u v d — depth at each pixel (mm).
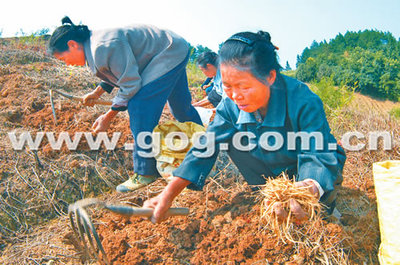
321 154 2049
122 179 3531
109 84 3562
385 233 2318
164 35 3062
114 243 2688
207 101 4379
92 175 3453
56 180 3336
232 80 1830
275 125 2205
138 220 2957
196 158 2318
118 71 2902
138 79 2926
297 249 2502
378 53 54438
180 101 3523
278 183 1942
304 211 1899
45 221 3096
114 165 3598
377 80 51469
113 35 2836
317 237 2545
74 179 3383
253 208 2834
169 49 3018
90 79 5180
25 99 4254
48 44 2924
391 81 50781
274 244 2545
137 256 2594
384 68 52000
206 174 2381
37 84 4609
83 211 2002
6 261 2689
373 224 2811
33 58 5621
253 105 1931
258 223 2703
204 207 3010
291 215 1929
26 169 3369
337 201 3082
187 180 2277
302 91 2148
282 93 2145
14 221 3023
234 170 3482
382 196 2408
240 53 1765
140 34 2967
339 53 80000
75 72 5305
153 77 2988
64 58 2988
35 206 3133
